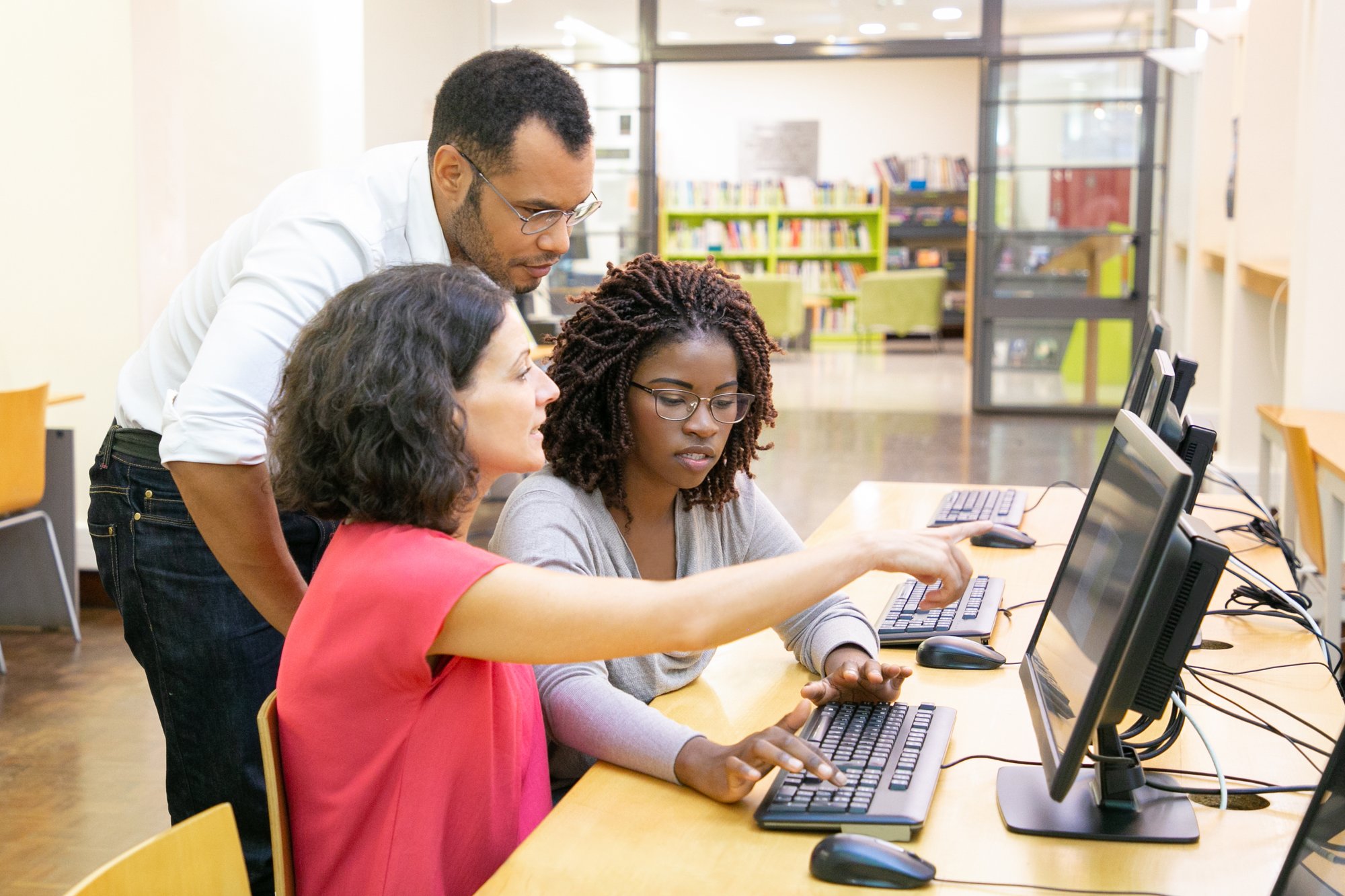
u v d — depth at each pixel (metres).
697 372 1.60
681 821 1.30
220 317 1.61
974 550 2.46
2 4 4.44
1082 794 1.33
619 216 8.67
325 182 1.80
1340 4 4.51
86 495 4.65
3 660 3.97
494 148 1.67
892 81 13.74
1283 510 4.15
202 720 1.89
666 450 1.62
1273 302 5.96
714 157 14.00
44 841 2.81
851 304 14.07
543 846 1.24
